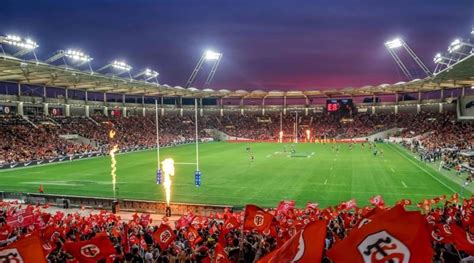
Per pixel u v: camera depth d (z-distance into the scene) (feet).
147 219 79.15
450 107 339.16
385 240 15.26
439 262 35.17
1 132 237.45
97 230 63.52
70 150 242.37
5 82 261.65
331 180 150.00
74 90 339.16
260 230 43.86
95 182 153.38
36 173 177.88
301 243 17.72
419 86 318.65
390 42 302.25
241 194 128.36
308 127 407.03
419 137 299.38
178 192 133.28
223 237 47.98
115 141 296.92
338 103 416.46
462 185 135.23
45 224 67.62
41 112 300.40
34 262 20.86
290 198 121.49
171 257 39.22
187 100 527.81
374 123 387.14
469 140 244.01
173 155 251.60
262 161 213.25
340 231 51.62
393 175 158.92
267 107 446.19
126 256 40.88
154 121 383.65
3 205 105.09
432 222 53.42
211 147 315.17
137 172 177.88
